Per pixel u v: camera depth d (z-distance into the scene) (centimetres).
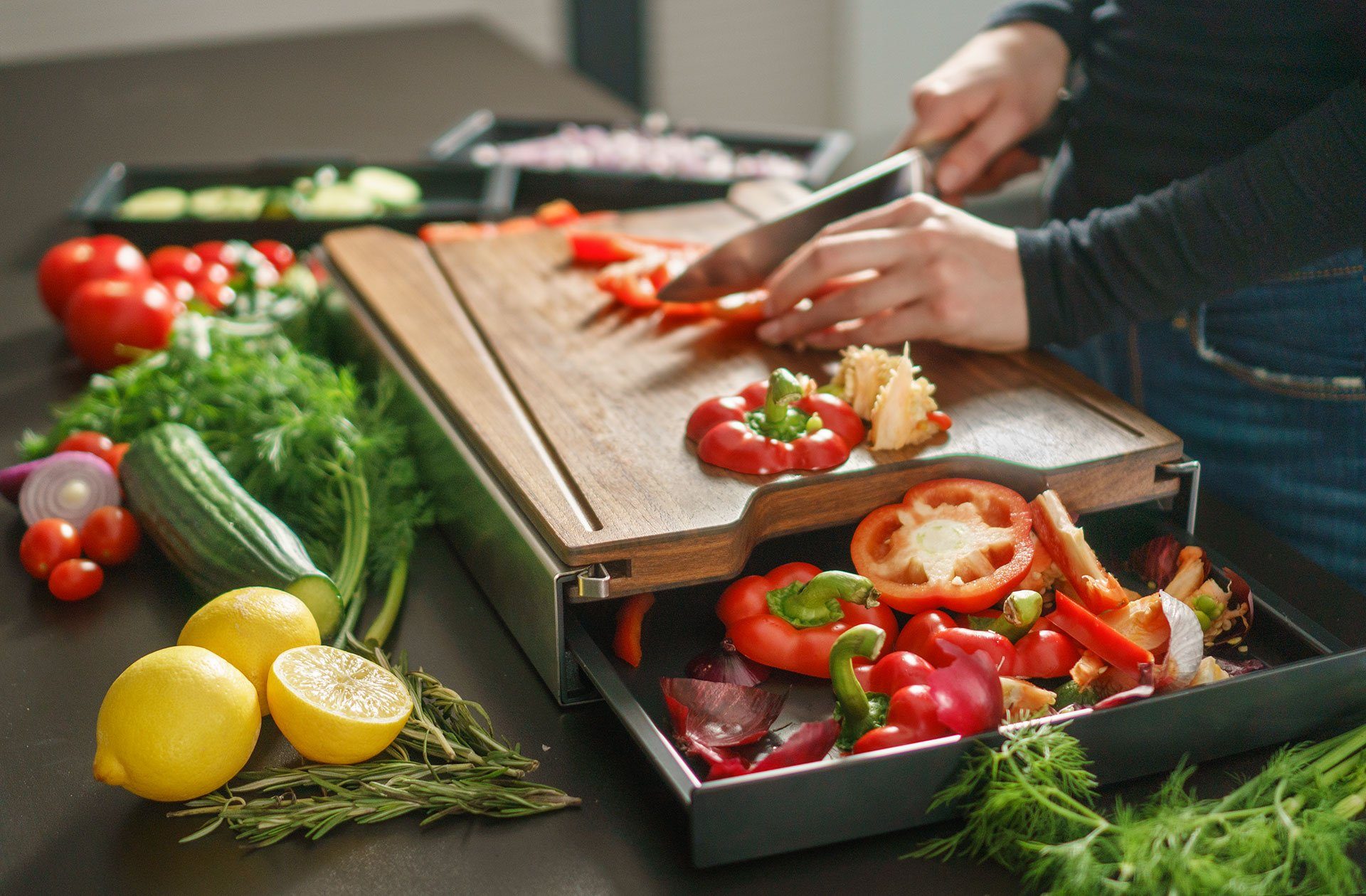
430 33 293
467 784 76
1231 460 125
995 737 70
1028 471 91
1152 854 66
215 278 150
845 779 68
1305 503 120
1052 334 107
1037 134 136
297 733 76
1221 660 82
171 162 203
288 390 112
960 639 78
